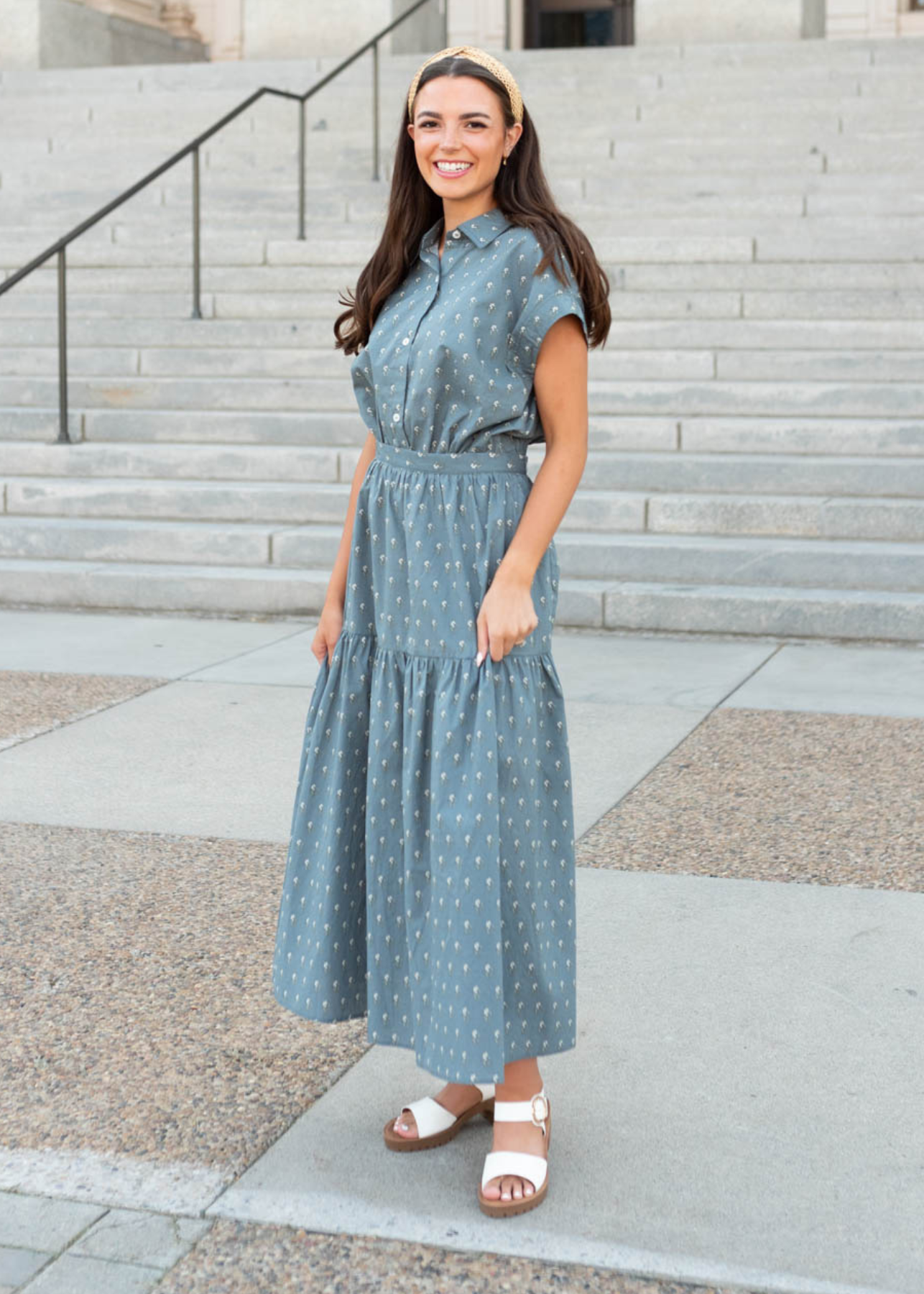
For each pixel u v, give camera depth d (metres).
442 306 2.45
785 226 10.47
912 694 5.84
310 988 2.61
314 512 8.03
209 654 6.60
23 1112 2.77
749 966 3.38
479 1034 2.39
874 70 13.00
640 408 8.71
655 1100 2.80
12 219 12.38
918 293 9.30
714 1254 2.34
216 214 12.00
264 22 16.42
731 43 14.38
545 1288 2.26
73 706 5.71
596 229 10.86
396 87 14.17
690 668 6.29
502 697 2.45
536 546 2.43
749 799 4.58
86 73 14.96
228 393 9.27
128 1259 2.34
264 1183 2.54
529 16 21.80
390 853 2.53
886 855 4.09
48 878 3.97
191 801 4.62
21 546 8.02
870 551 6.99
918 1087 2.84
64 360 8.85
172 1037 3.06
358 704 2.58
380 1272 2.30
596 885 3.90
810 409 8.47
